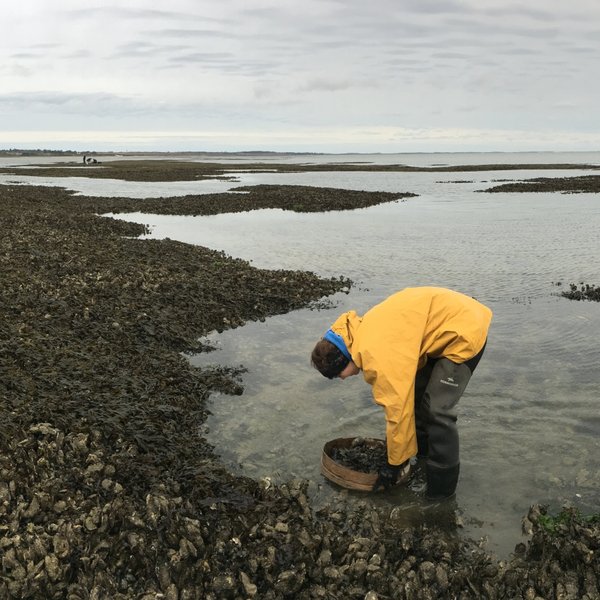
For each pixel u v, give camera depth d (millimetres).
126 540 2645
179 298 6402
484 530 2922
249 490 3119
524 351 5191
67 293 6035
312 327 5996
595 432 3770
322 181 36000
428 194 25750
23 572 2469
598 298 7000
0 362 4117
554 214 17297
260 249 11047
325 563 2648
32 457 3143
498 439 3701
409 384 2859
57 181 33250
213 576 2539
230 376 4684
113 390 4035
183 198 21219
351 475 3188
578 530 2750
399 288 7785
